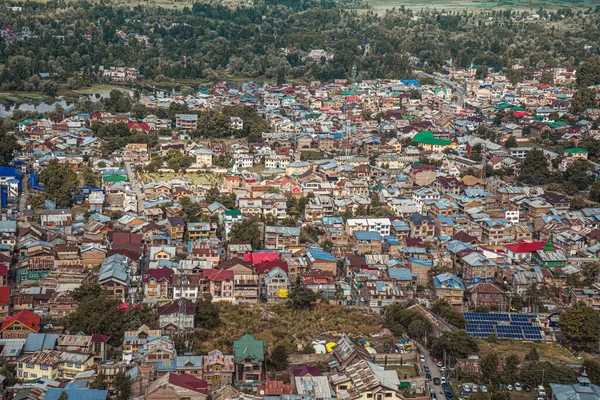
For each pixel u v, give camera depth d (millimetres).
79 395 197250
